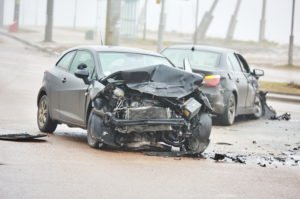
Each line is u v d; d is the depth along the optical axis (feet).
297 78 183.83
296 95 139.95
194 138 59.52
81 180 45.21
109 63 63.72
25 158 52.37
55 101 67.41
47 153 55.42
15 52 213.05
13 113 85.25
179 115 58.13
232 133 78.74
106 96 58.08
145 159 55.36
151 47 257.96
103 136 57.67
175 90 58.18
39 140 63.00
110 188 43.16
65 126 76.74
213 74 84.07
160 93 57.26
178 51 88.99
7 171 46.88
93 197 40.40
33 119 80.74
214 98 83.61
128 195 41.45
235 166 54.70
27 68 159.33
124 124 56.34
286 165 56.80
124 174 48.14
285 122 94.73
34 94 109.29
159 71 59.31
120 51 65.82
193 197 41.83
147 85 58.08
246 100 91.91
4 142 60.23
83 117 62.08
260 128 85.61
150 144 58.34
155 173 49.24
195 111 58.34
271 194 43.98
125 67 63.57
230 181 47.78
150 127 56.90
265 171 52.90
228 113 85.92
